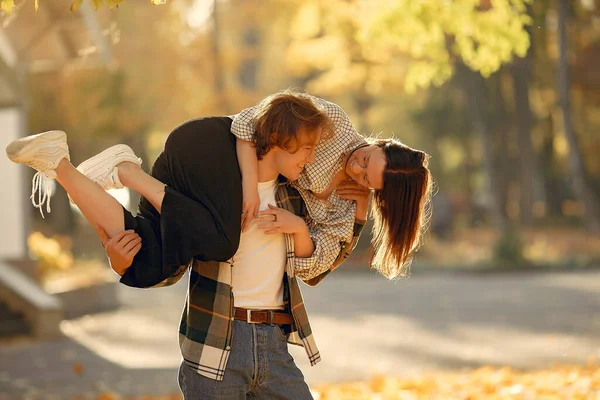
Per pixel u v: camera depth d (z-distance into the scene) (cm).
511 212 6175
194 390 500
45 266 2459
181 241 495
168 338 1784
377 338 1689
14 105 1989
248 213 506
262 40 4969
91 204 503
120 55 3619
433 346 1569
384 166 518
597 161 5094
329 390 1060
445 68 1252
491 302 2312
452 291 2695
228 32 4575
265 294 516
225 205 503
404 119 6256
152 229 512
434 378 1140
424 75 1269
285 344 524
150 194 512
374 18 1159
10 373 1324
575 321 1848
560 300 2292
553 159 5744
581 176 3712
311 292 2788
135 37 3744
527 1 1159
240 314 509
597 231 3797
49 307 1775
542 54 3616
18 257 2086
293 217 514
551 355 1417
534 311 2066
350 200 548
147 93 3844
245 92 3994
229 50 3984
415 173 524
